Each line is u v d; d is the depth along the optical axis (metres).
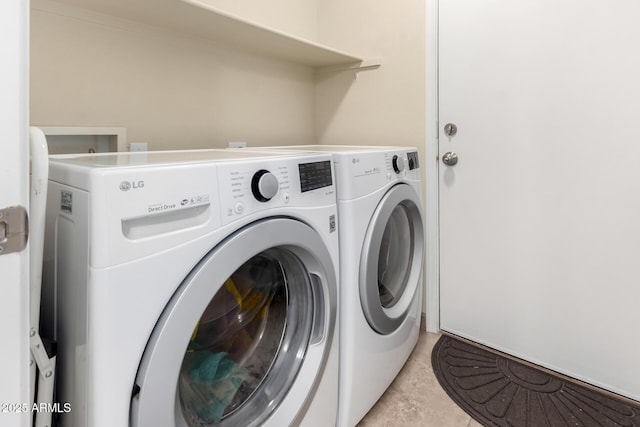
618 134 1.24
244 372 0.90
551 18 1.34
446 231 1.74
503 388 1.37
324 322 0.98
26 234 0.50
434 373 1.48
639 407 1.25
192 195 0.64
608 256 1.30
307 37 2.07
